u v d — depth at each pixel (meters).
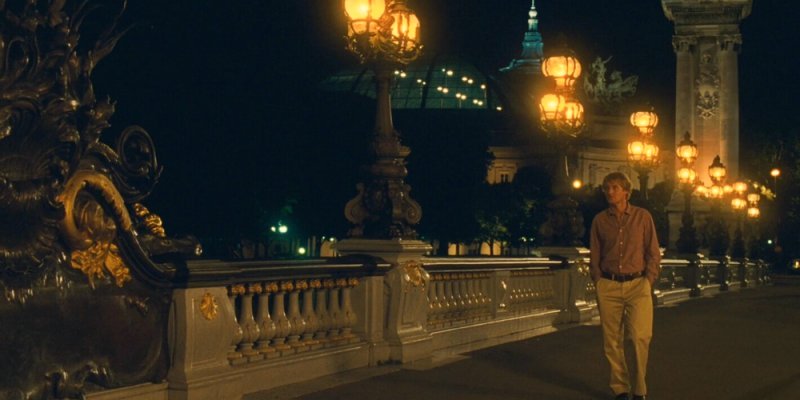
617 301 12.23
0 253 8.58
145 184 10.21
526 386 13.32
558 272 23.59
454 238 103.44
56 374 9.19
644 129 31.69
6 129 8.46
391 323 15.13
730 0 62.34
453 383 13.38
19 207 8.74
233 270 11.36
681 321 25.25
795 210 102.25
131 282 10.10
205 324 10.87
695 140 63.50
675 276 39.66
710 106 63.22
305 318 13.54
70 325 9.36
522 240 134.75
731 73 63.09
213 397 10.92
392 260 15.14
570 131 23.97
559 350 17.50
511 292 20.91
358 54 15.15
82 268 9.48
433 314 17.36
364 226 15.33
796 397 12.91
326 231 73.19
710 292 45.06
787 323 24.83
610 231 12.23
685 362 16.34
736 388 13.59
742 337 20.78
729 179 62.94
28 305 8.91
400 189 15.40
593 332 21.20
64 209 9.13
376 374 13.97
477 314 19.03
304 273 13.20
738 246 58.53
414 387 12.95
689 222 41.81
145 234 10.32
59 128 9.01
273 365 12.47
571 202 24.17
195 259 10.84
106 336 9.80
